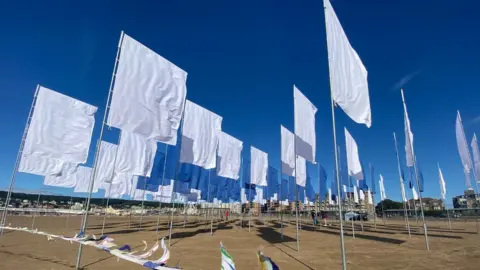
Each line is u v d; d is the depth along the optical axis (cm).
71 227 2134
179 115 830
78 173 1706
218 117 1245
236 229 2302
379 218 4397
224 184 1848
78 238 683
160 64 806
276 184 1883
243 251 1120
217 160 1473
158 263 474
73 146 859
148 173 1350
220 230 2178
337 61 668
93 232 1798
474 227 2500
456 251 1148
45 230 1803
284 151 1275
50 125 839
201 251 1088
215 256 984
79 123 878
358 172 1405
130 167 1300
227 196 2036
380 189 2586
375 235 1808
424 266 866
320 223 3228
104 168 1602
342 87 662
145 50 779
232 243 1365
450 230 2183
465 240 1533
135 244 1252
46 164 1038
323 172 1969
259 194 2606
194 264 845
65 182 1435
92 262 817
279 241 1482
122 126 711
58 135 844
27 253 937
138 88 749
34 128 822
